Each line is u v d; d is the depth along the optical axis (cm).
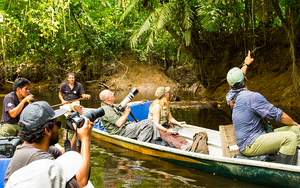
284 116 259
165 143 365
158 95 393
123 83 1381
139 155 364
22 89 339
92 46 1350
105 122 402
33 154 134
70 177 124
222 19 883
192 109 715
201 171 308
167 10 788
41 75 1571
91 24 1248
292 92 746
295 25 735
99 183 272
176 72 1459
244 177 277
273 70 870
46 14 928
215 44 1016
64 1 927
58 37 1272
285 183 253
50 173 106
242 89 285
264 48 916
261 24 962
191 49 1041
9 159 192
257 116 275
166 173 302
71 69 1503
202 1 760
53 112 146
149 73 1426
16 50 1384
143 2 888
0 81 1545
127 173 301
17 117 346
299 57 814
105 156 360
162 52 1464
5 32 1063
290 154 256
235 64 969
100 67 1446
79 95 593
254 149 274
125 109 395
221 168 291
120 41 1427
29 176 102
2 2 1038
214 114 629
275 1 734
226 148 312
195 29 958
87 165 136
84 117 150
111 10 1252
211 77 1026
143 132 379
